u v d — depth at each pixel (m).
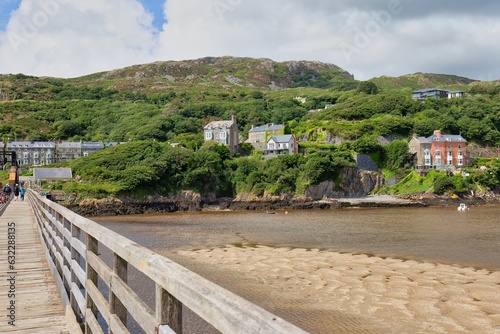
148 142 94.25
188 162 89.19
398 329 14.40
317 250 31.47
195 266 25.36
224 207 88.94
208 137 113.00
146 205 82.62
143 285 17.28
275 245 35.00
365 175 101.12
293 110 161.38
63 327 6.99
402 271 23.19
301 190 91.69
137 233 45.50
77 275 6.23
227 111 164.12
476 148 120.19
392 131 117.25
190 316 14.10
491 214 66.88
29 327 6.99
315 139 115.69
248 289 19.55
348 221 57.75
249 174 92.75
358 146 104.81
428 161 108.88
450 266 24.73
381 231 44.84
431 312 16.09
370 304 17.09
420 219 59.34
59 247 9.11
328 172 94.75
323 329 14.41
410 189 99.69
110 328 3.89
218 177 92.44
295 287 19.86
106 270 4.17
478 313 15.91
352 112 131.00
